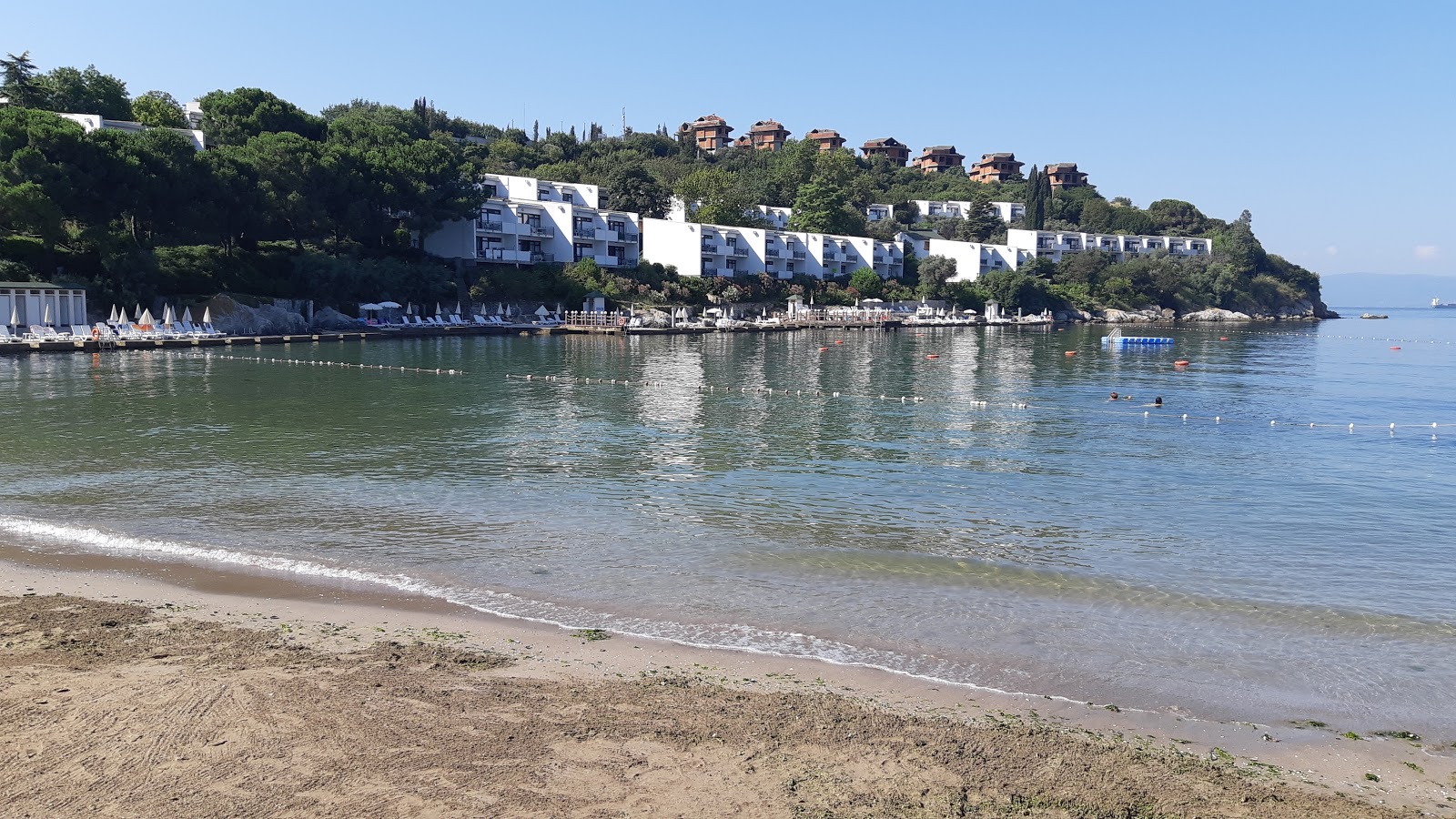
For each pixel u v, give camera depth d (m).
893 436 32.25
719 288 127.56
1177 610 14.69
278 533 18.20
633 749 9.55
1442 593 15.71
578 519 19.88
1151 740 10.29
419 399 39.94
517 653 12.20
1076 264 167.75
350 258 89.12
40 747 9.25
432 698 10.64
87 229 68.12
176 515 19.50
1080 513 21.22
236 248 83.00
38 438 28.58
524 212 116.62
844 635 13.26
